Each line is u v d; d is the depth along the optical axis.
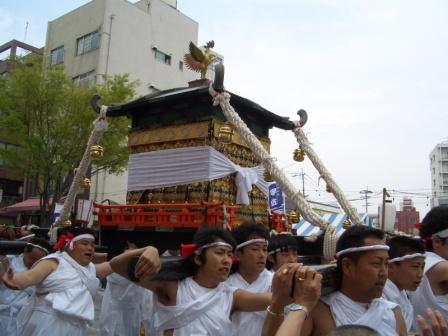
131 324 4.66
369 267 2.24
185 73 30.80
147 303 4.36
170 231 6.68
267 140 8.62
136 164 8.09
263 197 8.31
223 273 2.75
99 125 8.27
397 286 3.14
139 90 27.41
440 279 3.16
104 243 7.83
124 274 2.60
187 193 7.43
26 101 18.16
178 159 7.45
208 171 7.02
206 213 6.14
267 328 2.19
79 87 19.52
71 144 18.61
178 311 2.61
